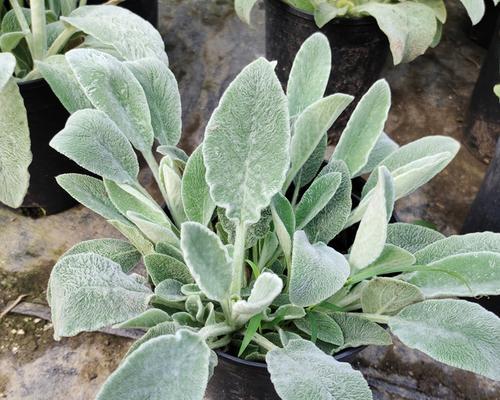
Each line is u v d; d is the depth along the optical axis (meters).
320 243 0.88
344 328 0.89
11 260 1.19
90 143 0.88
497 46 1.29
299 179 0.97
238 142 0.81
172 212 0.96
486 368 0.81
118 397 0.74
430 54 1.72
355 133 0.94
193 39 1.69
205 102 1.52
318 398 0.77
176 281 0.89
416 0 1.32
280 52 1.38
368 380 1.08
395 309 0.88
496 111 1.33
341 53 1.29
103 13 1.12
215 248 0.79
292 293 0.81
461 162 1.42
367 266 0.87
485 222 1.17
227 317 0.87
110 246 0.93
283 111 0.80
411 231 0.94
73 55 0.88
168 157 0.92
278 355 0.82
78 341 1.10
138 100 0.92
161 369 0.76
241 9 1.28
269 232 0.93
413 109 1.55
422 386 1.08
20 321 1.12
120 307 0.83
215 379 0.95
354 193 1.00
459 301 0.85
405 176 0.87
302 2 1.26
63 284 0.83
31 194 1.20
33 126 1.12
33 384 1.06
